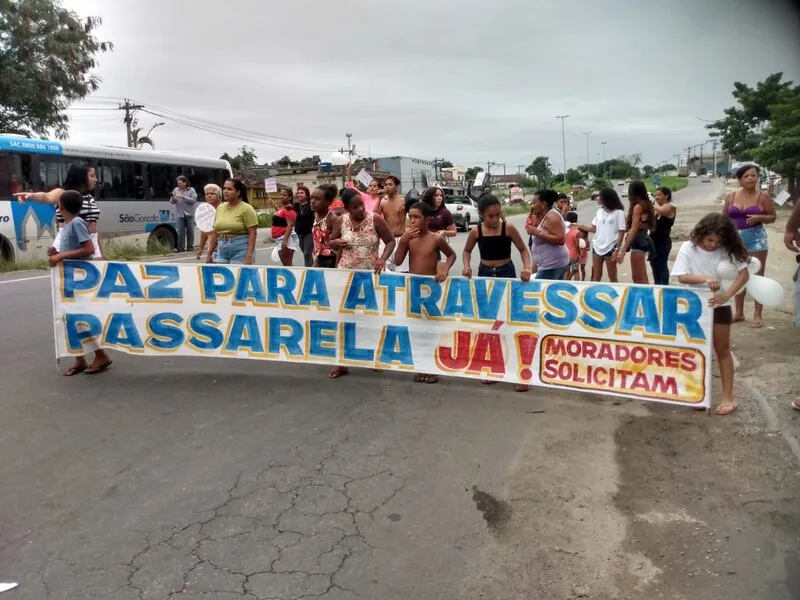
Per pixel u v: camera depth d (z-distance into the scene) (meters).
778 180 32.09
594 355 5.32
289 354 6.18
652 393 5.15
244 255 7.16
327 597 2.98
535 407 5.30
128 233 18.23
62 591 3.02
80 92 25.72
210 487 3.98
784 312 8.28
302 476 4.12
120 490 3.95
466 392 5.68
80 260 6.14
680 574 3.12
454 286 5.71
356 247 6.20
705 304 4.92
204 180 20.86
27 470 4.21
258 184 49.25
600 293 5.26
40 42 24.27
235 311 6.20
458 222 29.38
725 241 4.80
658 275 8.62
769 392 5.30
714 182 93.81
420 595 3.00
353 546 3.38
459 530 3.53
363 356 6.03
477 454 4.43
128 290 6.21
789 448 4.34
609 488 3.94
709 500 3.76
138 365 6.49
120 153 17.92
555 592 3.02
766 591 2.96
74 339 6.18
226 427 4.90
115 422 5.00
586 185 119.12
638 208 7.96
